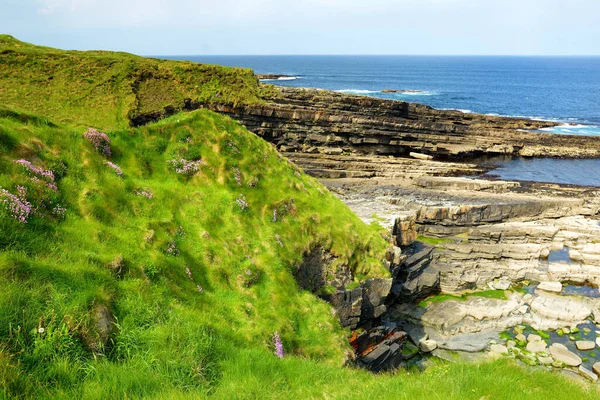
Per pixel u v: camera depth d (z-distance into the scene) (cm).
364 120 6644
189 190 1881
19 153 1371
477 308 3142
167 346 1007
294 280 1809
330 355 1599
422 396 991
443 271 3434
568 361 2548
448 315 3052
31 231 1119
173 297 1267
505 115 11769
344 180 5344
